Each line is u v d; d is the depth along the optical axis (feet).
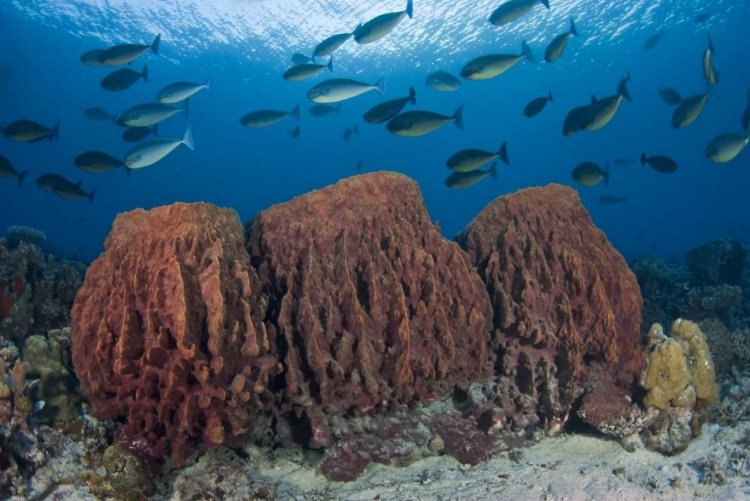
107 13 97.96
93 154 25.79
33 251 17.90
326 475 11.93
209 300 10.50
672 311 28.04
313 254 13.06
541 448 13.23
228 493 10.71
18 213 128.26
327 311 12.03
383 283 12.46
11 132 25.46
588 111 23.17
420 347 12.51
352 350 11.71
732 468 11.96
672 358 12.84
